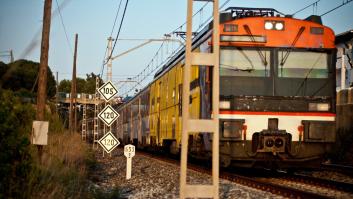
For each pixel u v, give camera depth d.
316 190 12.27
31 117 14.84
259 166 14.16
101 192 10.88
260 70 13.77
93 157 23.14
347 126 21.50
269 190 11.75
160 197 11.06
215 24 7.22
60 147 17.23
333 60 14.08
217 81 7.18
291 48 13.94
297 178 14.83
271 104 13.64
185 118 7.09
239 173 17.31
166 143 22.95
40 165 10.59
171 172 17.27
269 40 13.90
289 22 14.02
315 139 13.64
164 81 22.77
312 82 13.91
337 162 21.67
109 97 20.20
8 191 8.00
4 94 8.65
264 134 13.44
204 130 7.14
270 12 15.26
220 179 14.74
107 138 19.28
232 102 13.53
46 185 9.08
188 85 7.10
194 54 7.14
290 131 13.62
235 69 13.70
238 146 13.51
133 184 14.27
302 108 13.73
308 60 13.98
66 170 12.10
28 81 15.69
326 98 13.88
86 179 13.77
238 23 13.84
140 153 34.72
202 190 7.13
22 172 8.41
